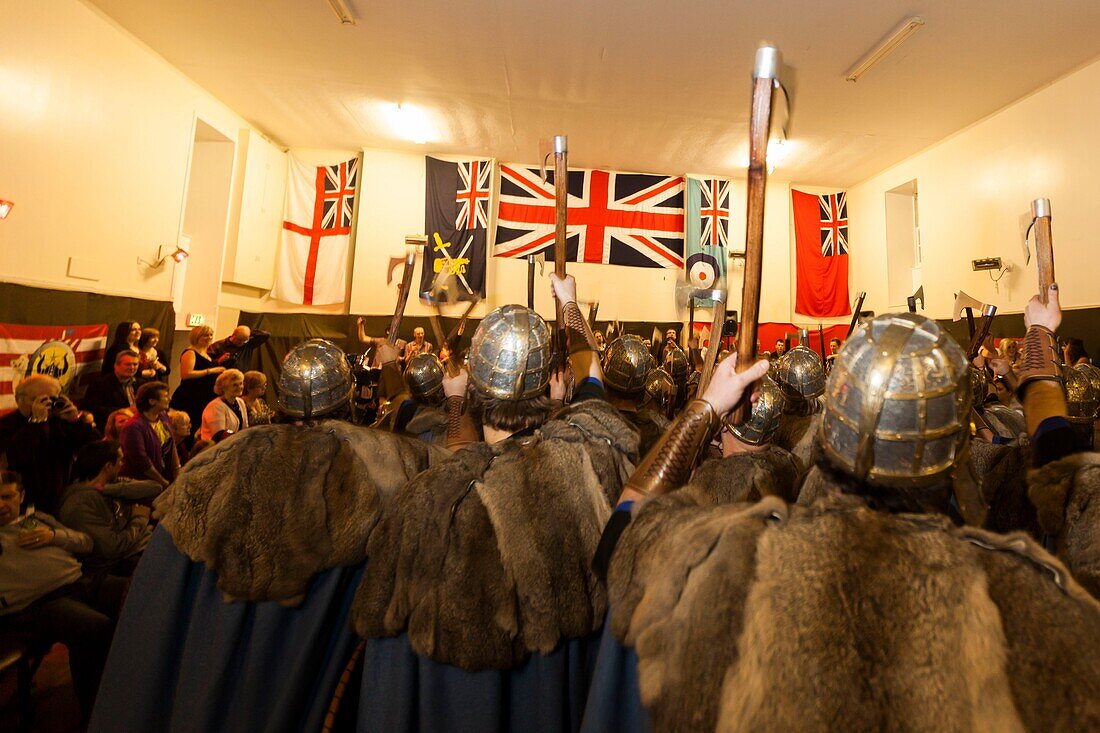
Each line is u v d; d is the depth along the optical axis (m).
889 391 0.70
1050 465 1.07
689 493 0.86
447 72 8.25
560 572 1.10
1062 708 0.49
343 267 10.60
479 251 10.67
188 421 5.08
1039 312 1.33
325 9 6.92
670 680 0.62
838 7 6.66
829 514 0.65
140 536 3.03
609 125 9.62
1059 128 7.87
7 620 2.35
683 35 7.27
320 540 1.32
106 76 6.83
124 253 7.14
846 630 0.55
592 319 4.36
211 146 9.44
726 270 11.15
